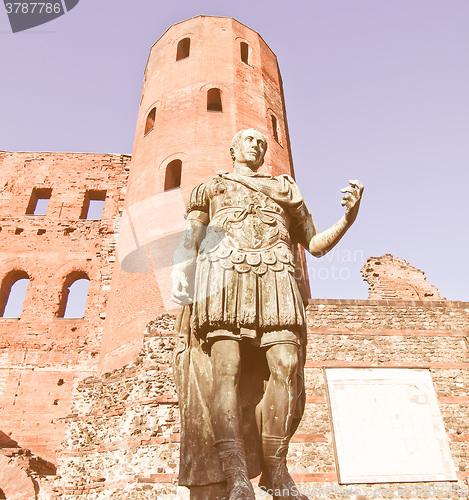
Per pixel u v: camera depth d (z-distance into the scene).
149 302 16.12
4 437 18.23
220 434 3.11
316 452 13.06
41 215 25.22
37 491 14.05
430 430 13.62
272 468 3.22
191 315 3.73
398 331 15.59
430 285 22.78
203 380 3.58
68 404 19.41
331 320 15.64
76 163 27.33
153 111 22.78
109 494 12.64
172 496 11.97
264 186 3.99
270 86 24.55
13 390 19.66
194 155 19.33
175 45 24.64
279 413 3.23
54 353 20.95
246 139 4.38
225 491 3.23
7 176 26.70
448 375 14.76
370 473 12.81
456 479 12.88
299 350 3.50
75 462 13.76
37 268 23.44
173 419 13.24
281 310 3.39
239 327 3.38
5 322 21.67
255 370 3.63
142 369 14.40
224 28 24.94
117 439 13.57
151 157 20.27
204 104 21.36
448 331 15.72
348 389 14.19
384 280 22.73
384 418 13.73
